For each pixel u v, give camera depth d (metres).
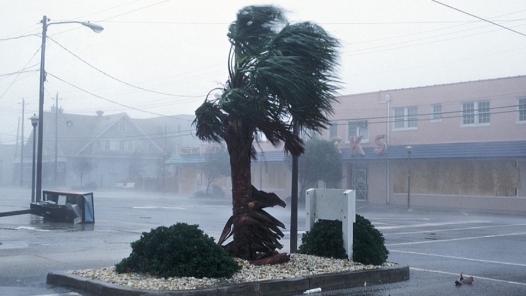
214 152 54.94
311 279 9.38
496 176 37.81
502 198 37.38
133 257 9.33
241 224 10.05
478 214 34.31
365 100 45.28
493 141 38.06
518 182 36.78
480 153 37.59
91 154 76.81
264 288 8.79
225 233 10.16
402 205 42.44
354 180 46.38
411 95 42.72
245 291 8.58
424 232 21.38
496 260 13.94
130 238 16.88
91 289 8.73
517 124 37.12
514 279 11.10
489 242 18.19
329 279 9.60
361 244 10.78
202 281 8.67
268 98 9.98
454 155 38.75
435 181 41.00
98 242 15.76
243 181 10.15
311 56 10.07
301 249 11.39
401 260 13.74
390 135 43.78
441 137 40.94
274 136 10.09
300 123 10.27
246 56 10.16
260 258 10.07
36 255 12.93
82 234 17.94
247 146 10.08
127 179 73.44
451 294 9.45
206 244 9.08
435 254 14.99
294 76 9.62
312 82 9.80
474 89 39.34
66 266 11.37
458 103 40.12
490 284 10.47
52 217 21.92
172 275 8.84
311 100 9.90
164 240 9.13
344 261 10.66
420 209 38.66
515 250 16.03
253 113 9.66
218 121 10.09
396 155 42.06
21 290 9.01
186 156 61.44
